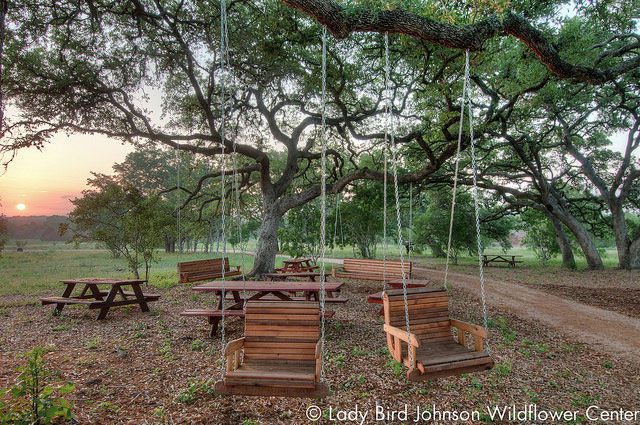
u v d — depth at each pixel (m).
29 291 13.84
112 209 13.74
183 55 14.98
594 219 27.95
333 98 17.19
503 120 14.48
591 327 9.23
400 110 15.95
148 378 5.31
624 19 10.73
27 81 13.16
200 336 7.52
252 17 14.61
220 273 13.99
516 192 25.11
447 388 5.20
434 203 30.34
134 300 9.61
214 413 4.36
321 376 4.23
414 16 5.41
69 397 4.65
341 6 5.17
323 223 4.83
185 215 20.48
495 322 9.31
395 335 4.83
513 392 5.20
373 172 17.00
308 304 5.05
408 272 12.41
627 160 22.89
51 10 12.95
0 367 5.72
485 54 11.06
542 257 30.56
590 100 19.56
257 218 32.06
